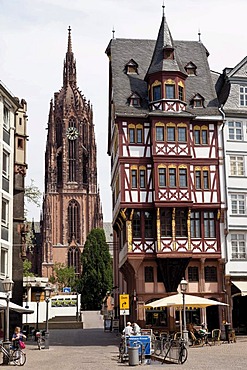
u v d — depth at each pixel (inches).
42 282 3080.7
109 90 2229.3
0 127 1739.7
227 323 1726.1
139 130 1891.0
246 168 1926.7
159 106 1897.1
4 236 1734.7
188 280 1849.2
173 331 1792.6
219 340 1593.3
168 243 1818.4
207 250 1851.6
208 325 1855.3
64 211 5438.0
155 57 1952.5
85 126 5610.2
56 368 1024.9
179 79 1926.7
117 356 1286.9
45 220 5383.9
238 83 1991.9
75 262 5374.0
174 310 1809.8
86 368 1017.5
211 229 1871.3
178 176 1854.1
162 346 1192.8
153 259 1830.7
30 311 1482.5
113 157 2160.4
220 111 1936.5
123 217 1835.6
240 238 1884.8
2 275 1715.1
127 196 1839.3
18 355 1113.4
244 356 1190.3
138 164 1865.2
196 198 1872.5
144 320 1788.9
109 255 4808.1
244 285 1836.9
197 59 2122.3
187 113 1902.1
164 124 1882.4
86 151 5575.8
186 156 1870.1
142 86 1995.6
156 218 1825.8
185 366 1006.4
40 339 1585.9
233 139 1937.7
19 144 1909.4
